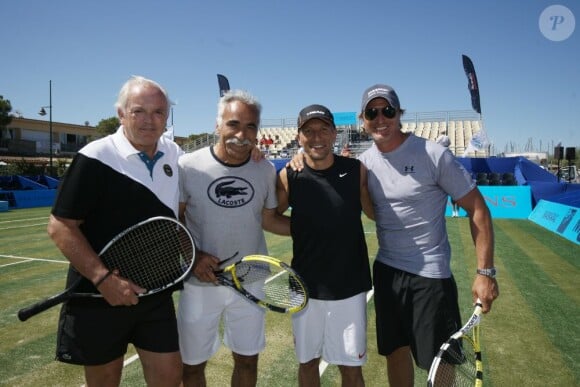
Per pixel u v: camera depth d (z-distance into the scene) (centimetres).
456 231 1234
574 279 703
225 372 403
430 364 279
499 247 976
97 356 252
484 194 1636
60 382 384
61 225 237
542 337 472
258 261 280
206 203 298
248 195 302
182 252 273
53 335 491
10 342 472
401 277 291
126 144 257
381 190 295
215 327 315
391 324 302
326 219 287
